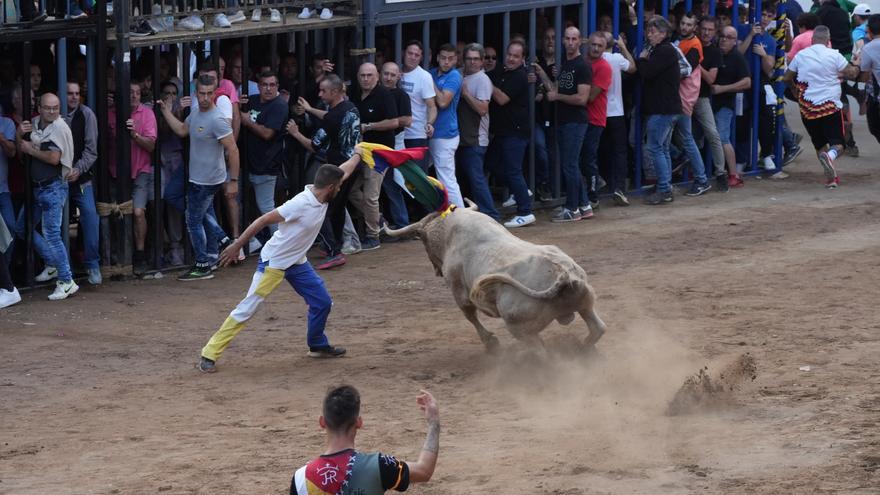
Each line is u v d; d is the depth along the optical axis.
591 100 19.08
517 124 18.55
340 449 6.19
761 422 9.48
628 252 17.00
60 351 12.92
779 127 22.14
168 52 16.88
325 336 12.55
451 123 18.00
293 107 17.19
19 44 15.80
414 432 9.86
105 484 8.84
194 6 15.97
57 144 14.59
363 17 17.61
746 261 16.20
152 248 16.44
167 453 9.59
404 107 17.33
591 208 19.47
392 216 18.14
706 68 20.53
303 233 12.09
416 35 18.95
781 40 22.27
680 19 20.42
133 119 15.73
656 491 7.98
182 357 12.73
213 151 15.67
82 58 16.14
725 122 21.05
